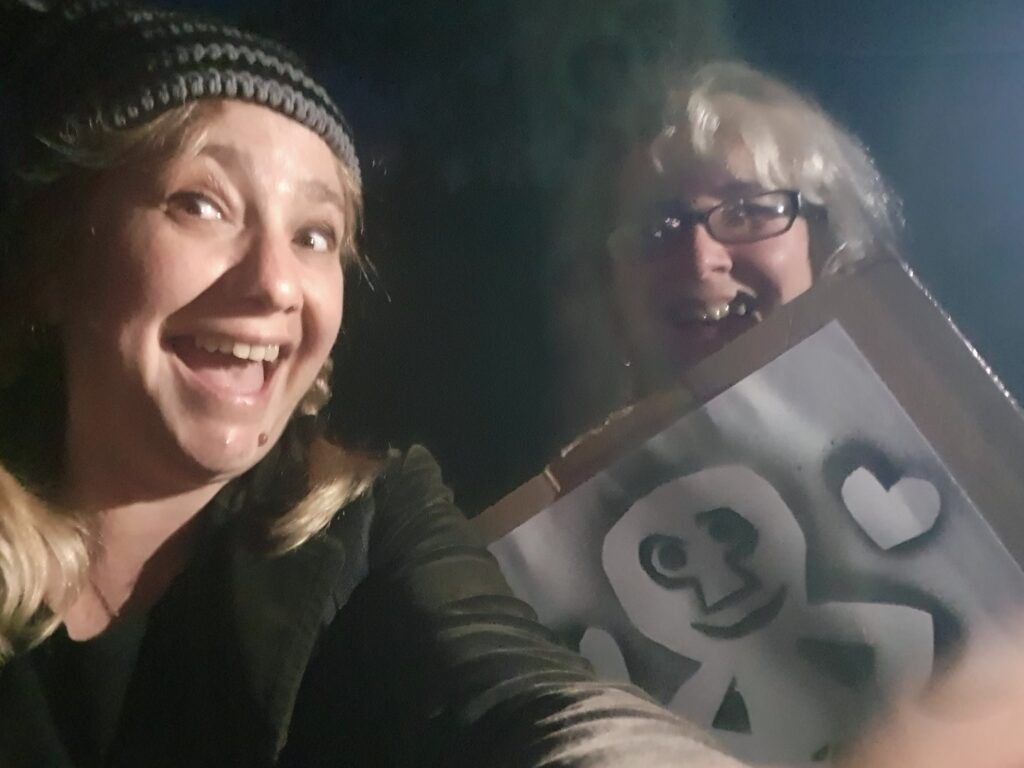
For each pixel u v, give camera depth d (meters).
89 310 0.42
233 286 0.42
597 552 0.49
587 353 0.76
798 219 0.66
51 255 0.44
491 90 0.81
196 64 0.42
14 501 0.44
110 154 0.41
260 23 0.74
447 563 0.46
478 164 0.82
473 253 0.82
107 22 0.44
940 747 0.44
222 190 0.42
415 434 0.78
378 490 0.52
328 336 0.46
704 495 0.49
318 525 0.48
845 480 0.47
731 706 0.47
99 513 0.47
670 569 0.49
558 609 0.49
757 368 0.49
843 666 0.46
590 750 0.35
